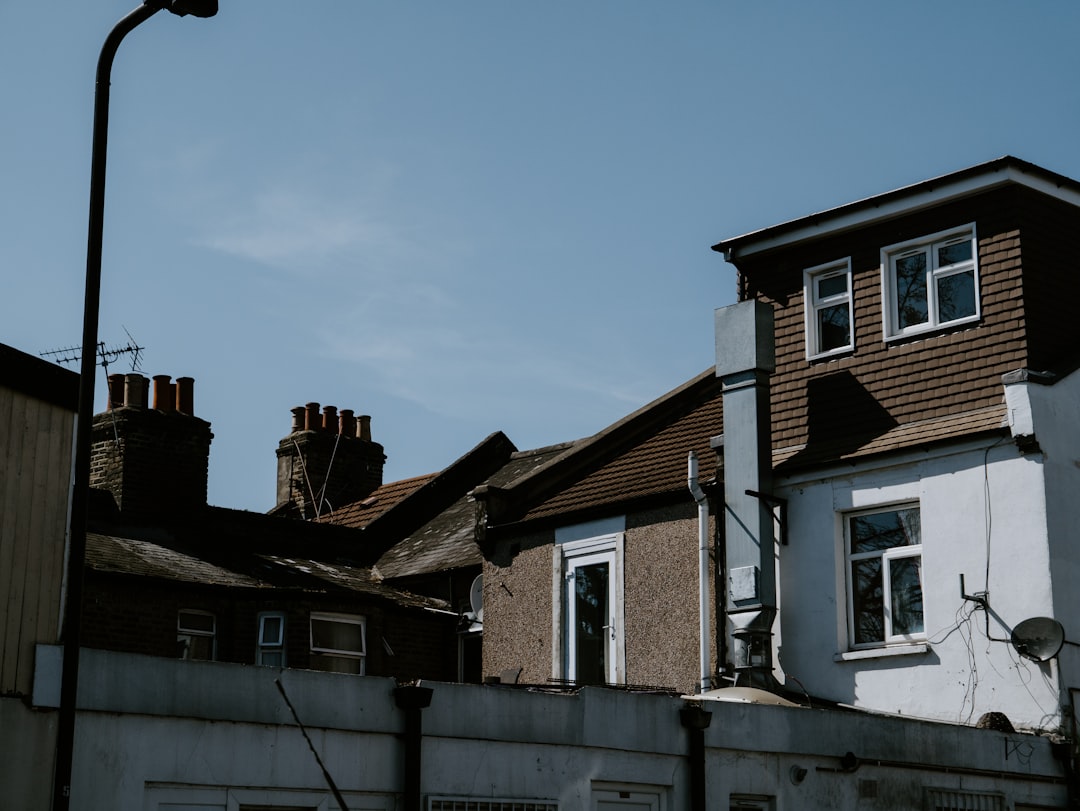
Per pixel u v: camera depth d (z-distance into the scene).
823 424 21.16
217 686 11.58
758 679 19.42
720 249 22.77
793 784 15.80
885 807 16.58
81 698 10.83
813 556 20.41
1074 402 19.31
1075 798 18.00
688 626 21.08
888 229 21.08
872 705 19.42
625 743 14.34
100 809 10.78
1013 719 18.23
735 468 20.55
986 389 19.61
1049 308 19.86
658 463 23.02
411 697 12.66
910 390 20.34
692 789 14.82
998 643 18.48
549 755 13.70
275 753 11.82
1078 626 18.41
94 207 11.51
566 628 22.95
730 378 20.92
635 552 22.19
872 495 20.02
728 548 20.34
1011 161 19.66
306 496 33.34
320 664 24.25
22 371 11.95
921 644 19.08
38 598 11.63
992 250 20.00
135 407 26.33
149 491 26.12
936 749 17.12
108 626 22.41
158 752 11.16
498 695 13.39
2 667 11.07
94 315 11.31
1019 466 18.73
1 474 11.62
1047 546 18.28
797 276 21.97
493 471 32.25
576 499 23.66
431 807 12.66
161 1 11.67
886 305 20.89
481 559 26.42
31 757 10.82
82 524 10.97
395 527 30.23
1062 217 20.48
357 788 12.29
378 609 25.14
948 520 19.25
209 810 11.38
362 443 34.47
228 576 24.88
